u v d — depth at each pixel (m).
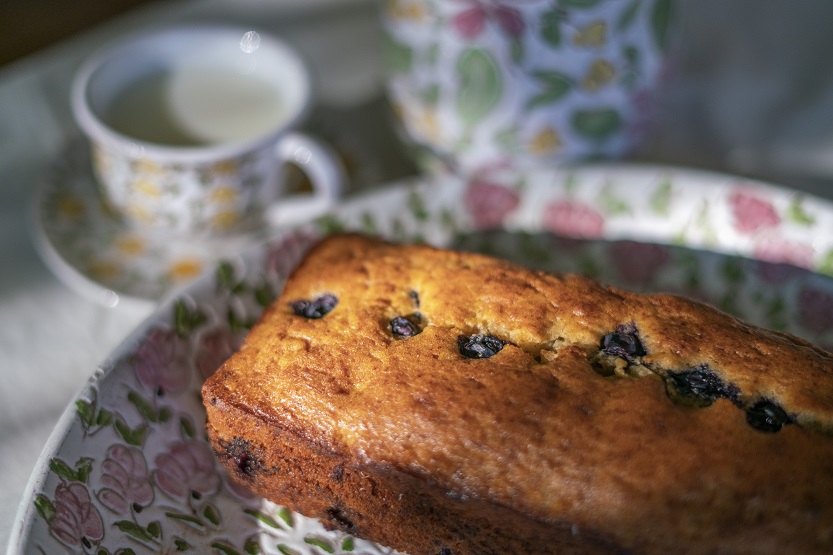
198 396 0.42
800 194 0.47
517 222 0.48
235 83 0.52
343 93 0.57
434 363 0.39
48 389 0.46
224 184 0.48
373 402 0.38
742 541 0.36
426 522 0.39
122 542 0.38
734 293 0.47
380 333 0.40
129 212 0.49
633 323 0.40
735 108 0.56
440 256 0.43
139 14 0.61
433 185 0.48
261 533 0.41
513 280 0.41
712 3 0.61
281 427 0.39
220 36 0.53
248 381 0.40
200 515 0.40
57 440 0.38
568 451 0.37
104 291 0.48
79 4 0.88
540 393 0.38
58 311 0.48
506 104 0.48
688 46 0.59
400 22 0.48
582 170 0.48
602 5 0.46
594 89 0.48
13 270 0.50
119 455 0.39
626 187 0.48
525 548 0.38
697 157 0.54
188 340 0.42
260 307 0.44
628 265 0.48
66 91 0.56
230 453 0.40
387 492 0.39
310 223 0.46
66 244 0.49
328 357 0.39
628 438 0.37
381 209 0.47
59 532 0.37
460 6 0.46
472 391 0.38
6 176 0.53
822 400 0.38
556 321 0.40
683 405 0.38
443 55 0.48
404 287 0.41
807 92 0.57
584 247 0.48
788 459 0.37
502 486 0.37
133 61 0.52
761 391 0.38
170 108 0.51
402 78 0.50
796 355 0.39
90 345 0.47
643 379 0.38
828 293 0.46
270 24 0.61
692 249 0.48
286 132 0.49
